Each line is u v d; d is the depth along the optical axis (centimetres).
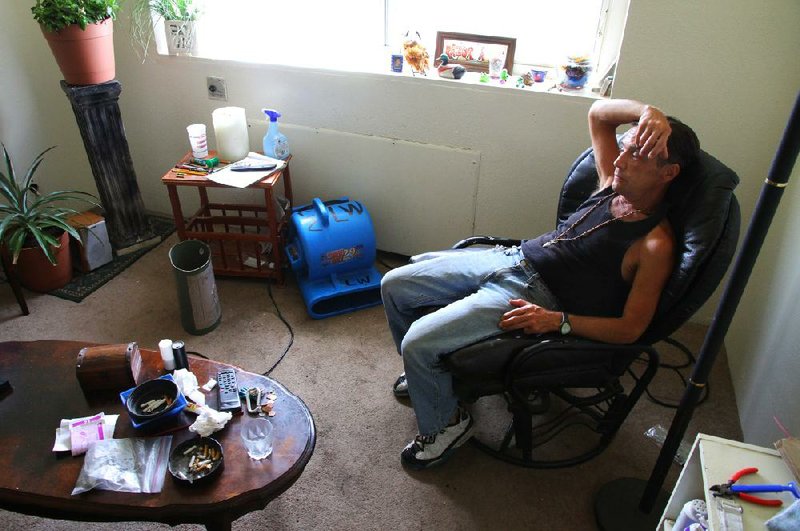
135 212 262
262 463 123
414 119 231
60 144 271
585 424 185
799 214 170
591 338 146
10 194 219
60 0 206
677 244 138
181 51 247
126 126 276
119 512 114
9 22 238
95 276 249
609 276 151
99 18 217
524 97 210
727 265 129
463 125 225
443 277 176
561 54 229
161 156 280
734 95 185
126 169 252
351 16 244
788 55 174
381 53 248
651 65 188
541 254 165
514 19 228
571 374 153
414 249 261
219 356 208
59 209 238
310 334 221
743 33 175
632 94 195
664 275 138
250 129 255
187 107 261
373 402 192
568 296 160
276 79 242
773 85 180
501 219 239
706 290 130
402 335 187
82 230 241
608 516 153
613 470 170
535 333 149
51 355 148
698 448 117
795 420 142
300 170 260
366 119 238
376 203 255
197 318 214
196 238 237
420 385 157
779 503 102
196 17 246
